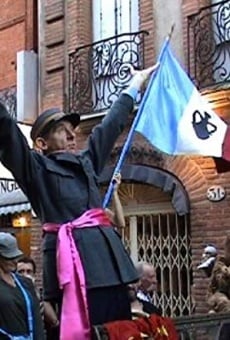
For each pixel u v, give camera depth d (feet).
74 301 8.52
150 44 34.50
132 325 9.42
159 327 10.22
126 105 10.28
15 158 8.80
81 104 36.27
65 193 8.91
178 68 17.60
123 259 8.95
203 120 18.81
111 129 9.89
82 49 37.04
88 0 38.34
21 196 39.91
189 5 33.24
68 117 9.59
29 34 42.75
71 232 8.76
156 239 33.96
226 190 30.32
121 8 37.09
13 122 8.80
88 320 8.55
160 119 16.20
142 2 35.22
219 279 19.17
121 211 11.32
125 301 9.09
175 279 32.76
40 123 9.52
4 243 13.35
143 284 19.58
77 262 8.61
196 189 31.27
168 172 32.24
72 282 8.54
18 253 13.53
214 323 11.91
